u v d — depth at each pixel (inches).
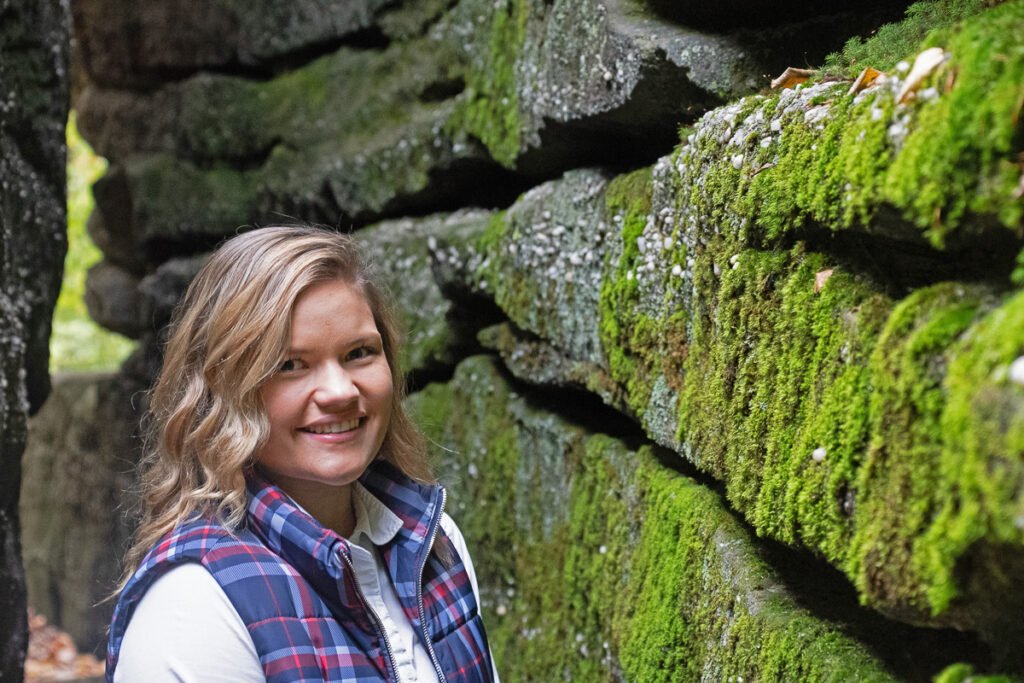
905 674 51.7
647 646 82.5
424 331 155.9
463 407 143.6
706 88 84.5
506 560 131.0
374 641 54.9
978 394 36.6
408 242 161.3
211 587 52.2
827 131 53.2
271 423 56.2
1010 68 37.8
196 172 202.1
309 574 54.1
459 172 153.8
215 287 56.6
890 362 43.8
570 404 122.3
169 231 205.3
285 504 55.5
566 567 111.3
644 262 87.0
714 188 68.8
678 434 76.9
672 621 78.8
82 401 243.9
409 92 165.3
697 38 85.6
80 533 243.1
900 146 44.3
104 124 219.9
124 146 215.9
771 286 60.9
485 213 149.6
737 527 73.3
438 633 61.1
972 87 39.1
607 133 104.5
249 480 57.2
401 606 60.1
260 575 53.0
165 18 202.8
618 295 91.8
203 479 58.2
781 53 81.8
